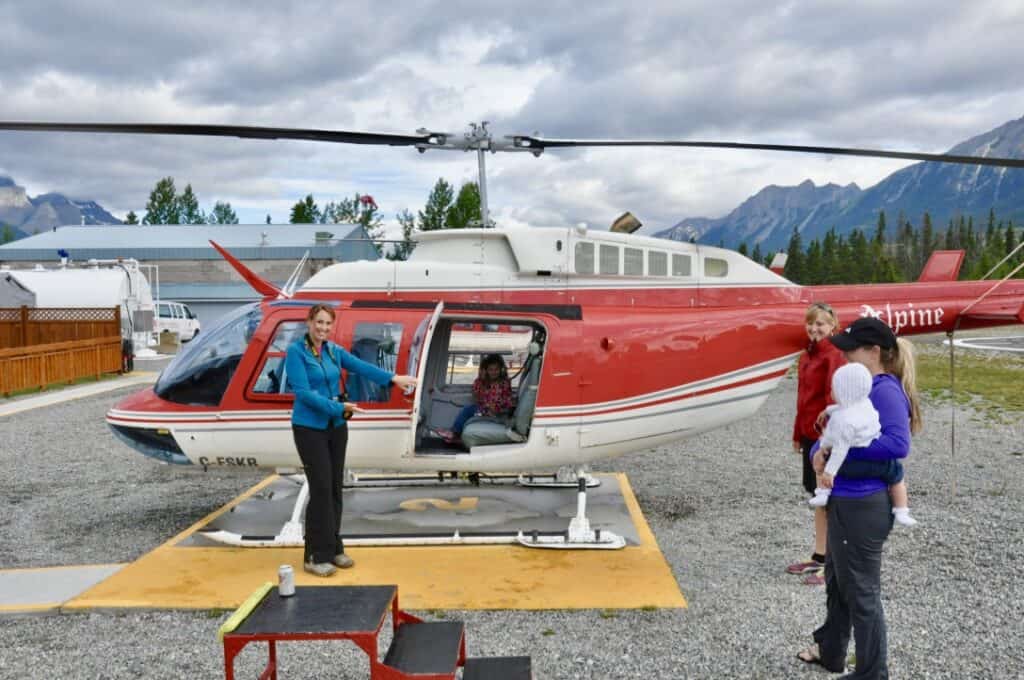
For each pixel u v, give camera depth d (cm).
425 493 760
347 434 559
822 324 507
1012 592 495
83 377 1980
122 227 3972
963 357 2441
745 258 859
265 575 539
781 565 555
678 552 589
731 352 649
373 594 339
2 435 1173
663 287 817
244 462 639
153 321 2536
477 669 333
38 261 3556
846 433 336
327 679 386
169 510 740
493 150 780
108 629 455
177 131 641
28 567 569
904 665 395
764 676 386
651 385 634
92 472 916
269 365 628
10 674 399
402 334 635
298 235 3694
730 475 866
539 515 683
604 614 465
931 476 832
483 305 641
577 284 774
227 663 301
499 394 675
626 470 895
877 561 348
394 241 909
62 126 625
